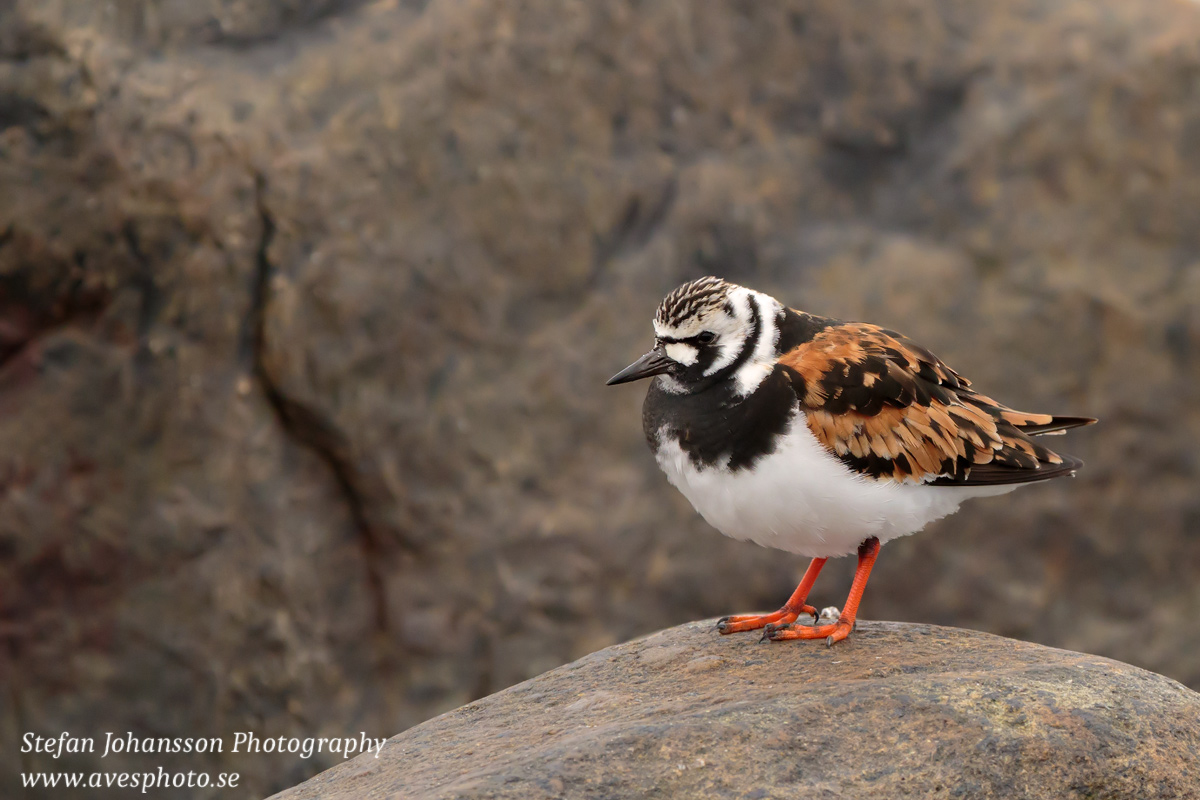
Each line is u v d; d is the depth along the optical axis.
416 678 13.70
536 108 14.35
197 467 13.45
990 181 15.07
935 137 15.26
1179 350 14.80
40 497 13.36
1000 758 6.49
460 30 14.26
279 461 13.65
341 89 14.02
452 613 13.76
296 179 13.63
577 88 14.51
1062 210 15.00
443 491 13.80
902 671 7.55
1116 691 7.04
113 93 13.57
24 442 13.40
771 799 6.21
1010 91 15.26
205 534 13.36
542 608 13.80
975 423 8.24
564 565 13.83
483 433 13.85
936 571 14.30
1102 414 14.63
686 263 14.59
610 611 13.86
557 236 14.26
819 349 8.10
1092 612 14.45
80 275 13.53
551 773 6.29
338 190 13.72
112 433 13.45
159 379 13.48
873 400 7.90
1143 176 15.09
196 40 14.05
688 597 13.98
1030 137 15.12
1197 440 14.70
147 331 13.53
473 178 14.09
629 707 7.42
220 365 13.53
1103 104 15.18
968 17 15.57
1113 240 14.98
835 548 8.33
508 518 13.80
